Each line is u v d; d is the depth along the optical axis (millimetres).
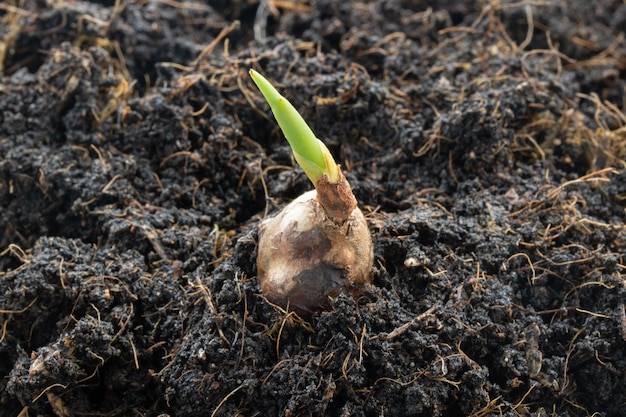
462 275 334
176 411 321
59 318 336
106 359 325
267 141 386
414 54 409
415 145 369
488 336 326
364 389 313
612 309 334
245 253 329
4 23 423
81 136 371
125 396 331
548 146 378
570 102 393
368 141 378
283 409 312
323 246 311
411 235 337
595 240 347
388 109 379
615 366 331
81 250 345
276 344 318
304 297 314
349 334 314
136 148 369
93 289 332
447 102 383
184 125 370
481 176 364
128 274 336
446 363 317
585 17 438
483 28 423
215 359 316
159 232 348
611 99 413
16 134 375
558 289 341
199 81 380
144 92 411
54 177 360
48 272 335
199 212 360
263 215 359
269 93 287
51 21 412
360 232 316
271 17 439
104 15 417
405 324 319
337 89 377
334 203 303
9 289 336
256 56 397
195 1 444
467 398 317
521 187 360
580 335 333
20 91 381
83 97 376
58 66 380
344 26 421
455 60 406
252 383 313
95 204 357
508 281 337
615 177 370
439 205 356
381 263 332
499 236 343
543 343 333
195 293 329
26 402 325
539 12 430
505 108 369
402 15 432
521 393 327
